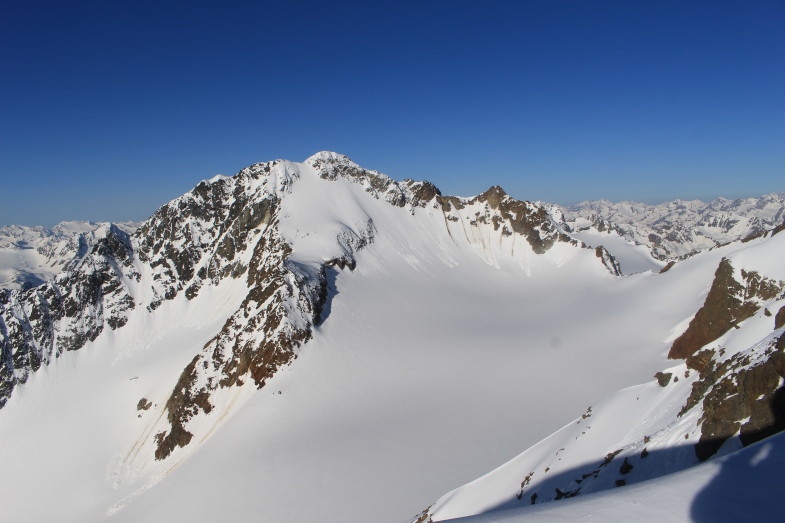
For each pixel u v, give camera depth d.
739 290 64.44
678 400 27.73
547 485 28.77
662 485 12.37
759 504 10.60
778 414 17.97
